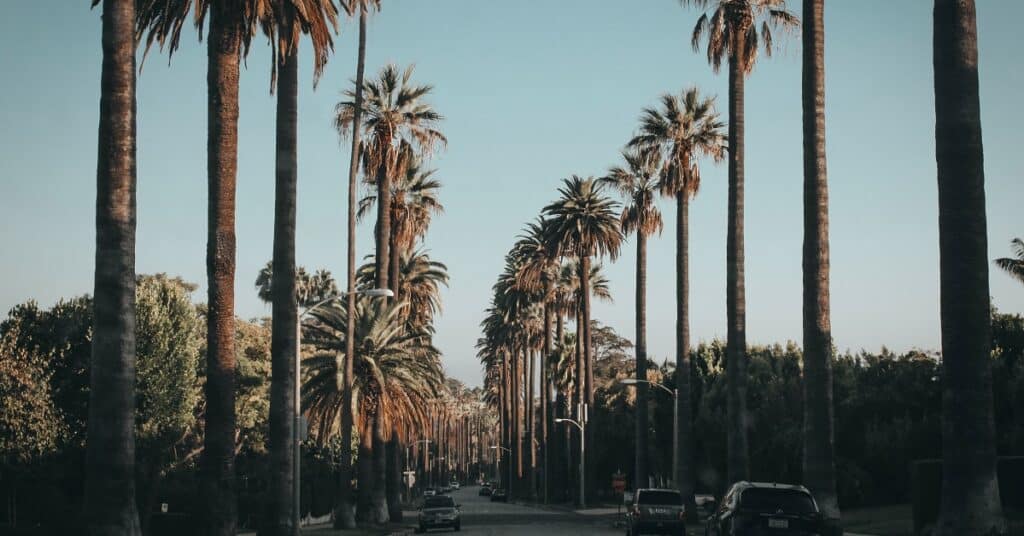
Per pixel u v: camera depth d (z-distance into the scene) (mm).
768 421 60344
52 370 43625
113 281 17219
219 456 24750
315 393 55031
